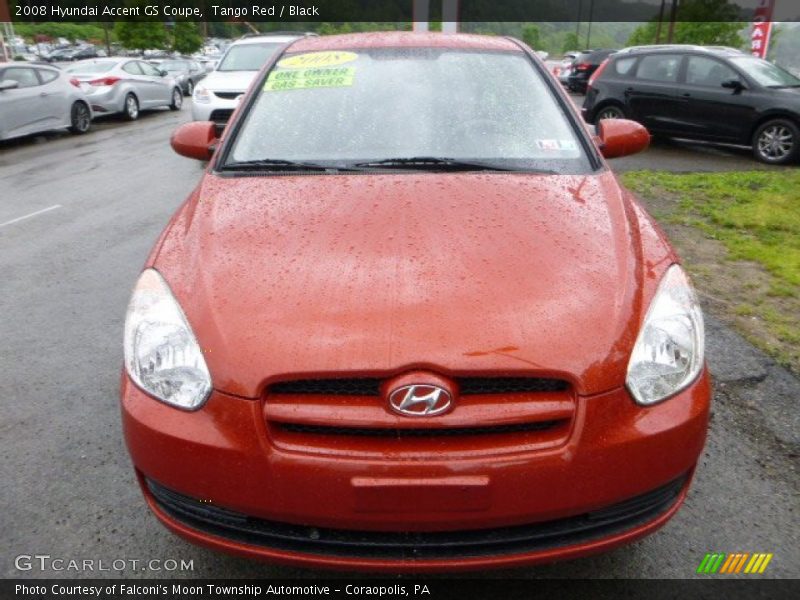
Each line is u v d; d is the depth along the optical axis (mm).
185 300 1972
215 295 1950
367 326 1807
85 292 4695
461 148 2758
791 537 2336
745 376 3344
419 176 2580
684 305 2021
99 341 3910
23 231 6285
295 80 3123
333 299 1896
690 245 5312
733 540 2324
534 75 3137
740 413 3053
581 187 2529
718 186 7316
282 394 1769
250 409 1747
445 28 14125
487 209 2324
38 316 4285
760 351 3582
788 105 8789
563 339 1795
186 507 1888
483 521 1729
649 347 1863
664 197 6867
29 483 2650
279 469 1724
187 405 1815
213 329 1859
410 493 1685
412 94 2998
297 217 2299
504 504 1715
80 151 11086
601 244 2148
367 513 1714
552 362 1748
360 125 2869
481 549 1794
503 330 1798
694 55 9797
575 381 1743
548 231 2197
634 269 2055
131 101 15562
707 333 3783
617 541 1847
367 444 1723
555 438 1739
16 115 11531
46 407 3199
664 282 2057
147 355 1907
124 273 5062
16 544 2344
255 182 2590
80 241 5910
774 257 4957
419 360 1721
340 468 1698
